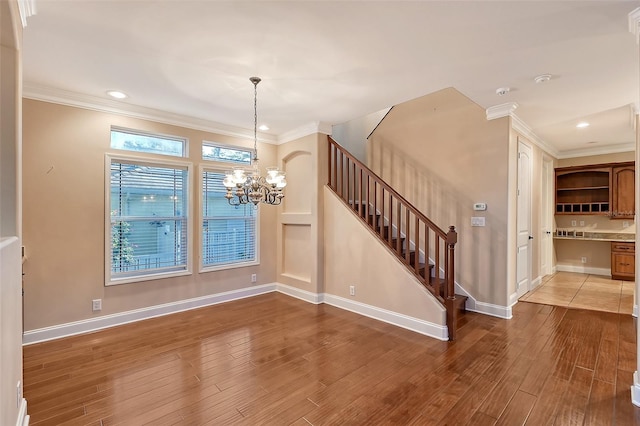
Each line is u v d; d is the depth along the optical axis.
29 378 2.49
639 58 2.58
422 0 1.88
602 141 5.67
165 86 3.20
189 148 4.27
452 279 3.24
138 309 3.83
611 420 1.99
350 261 4.25
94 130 3.54
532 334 3.36
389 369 2.64
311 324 3.71
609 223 6.31
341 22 2.11
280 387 2.38
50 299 3.26
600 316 3.92
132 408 2.12
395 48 2.44
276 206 5.32
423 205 4.64
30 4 1.89
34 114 3.18
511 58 2.60
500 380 2.46
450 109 4.36
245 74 2.92
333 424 1.97
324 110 3.96
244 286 4.88
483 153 4.04
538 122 4.46
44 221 3.23
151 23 2.13
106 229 3.59
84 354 2.92
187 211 4.26
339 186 5.30
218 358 2.85
